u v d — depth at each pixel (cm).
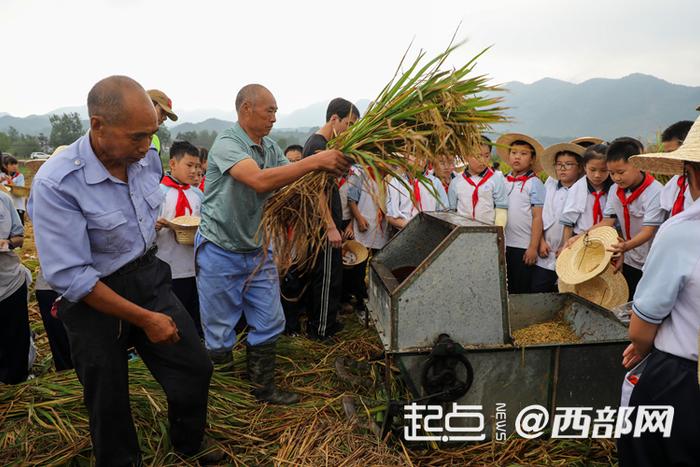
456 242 241
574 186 409
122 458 208
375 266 310
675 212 307
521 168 448
